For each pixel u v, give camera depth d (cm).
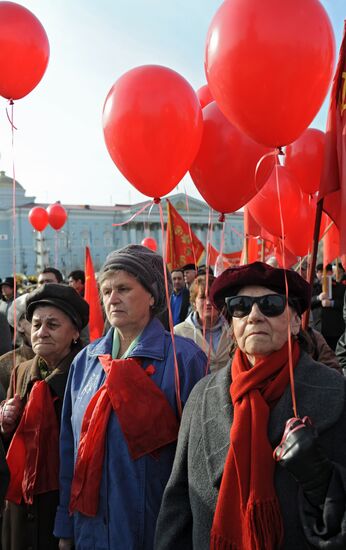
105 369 241
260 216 363
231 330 210
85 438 235
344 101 266
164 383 238
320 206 280
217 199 275
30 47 340
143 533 222
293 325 193
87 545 229
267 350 182
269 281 186
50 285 289
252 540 162
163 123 236
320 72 207
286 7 200
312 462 153
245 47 201
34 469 266
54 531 250
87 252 515
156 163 244
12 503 273
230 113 222
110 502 226
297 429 158
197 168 271
